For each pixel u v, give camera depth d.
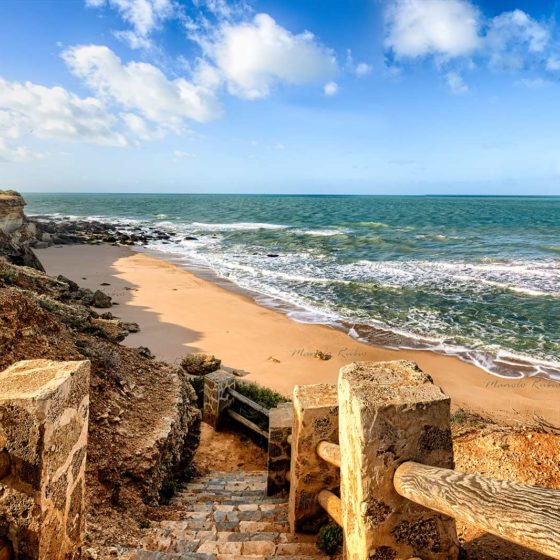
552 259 28.80
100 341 8.01
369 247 35.56
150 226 55.38
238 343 14.37
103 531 3.77
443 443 2.50
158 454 5.32
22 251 21.11
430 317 17.08
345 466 2.73
